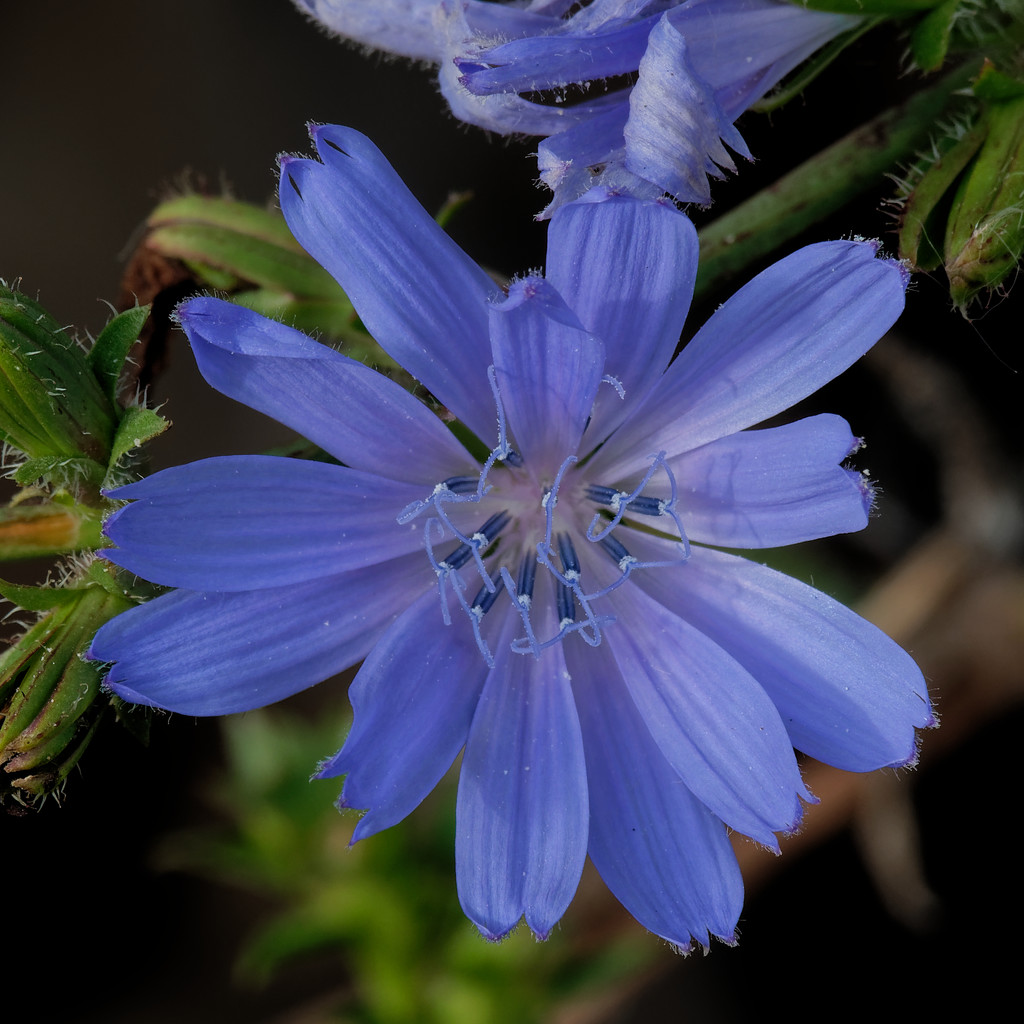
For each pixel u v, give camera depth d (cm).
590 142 18
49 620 18
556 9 18
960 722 22
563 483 18
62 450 18
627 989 22
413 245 17
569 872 18
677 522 18
